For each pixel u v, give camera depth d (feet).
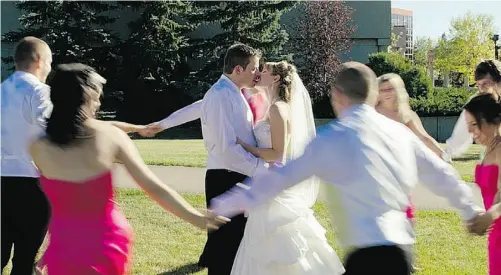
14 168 14.57
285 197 13.69
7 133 14.46
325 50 108.58
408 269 9.57
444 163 10.31
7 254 15.07
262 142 15.05
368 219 9.41
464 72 164.76
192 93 107.34
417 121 18.12
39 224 14.94
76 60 100.17
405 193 9.70
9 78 14.71
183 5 106.63
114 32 112.98
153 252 20.74
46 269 10.56
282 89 14.88
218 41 106.01
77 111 9.82
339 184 9.54
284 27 117.80
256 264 13.80
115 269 9.85
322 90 102.58
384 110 17.17
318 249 14.05
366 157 9.46
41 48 14.90
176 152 56.08
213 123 15.03
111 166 9.96
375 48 124.98
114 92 103.14
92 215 9.78
